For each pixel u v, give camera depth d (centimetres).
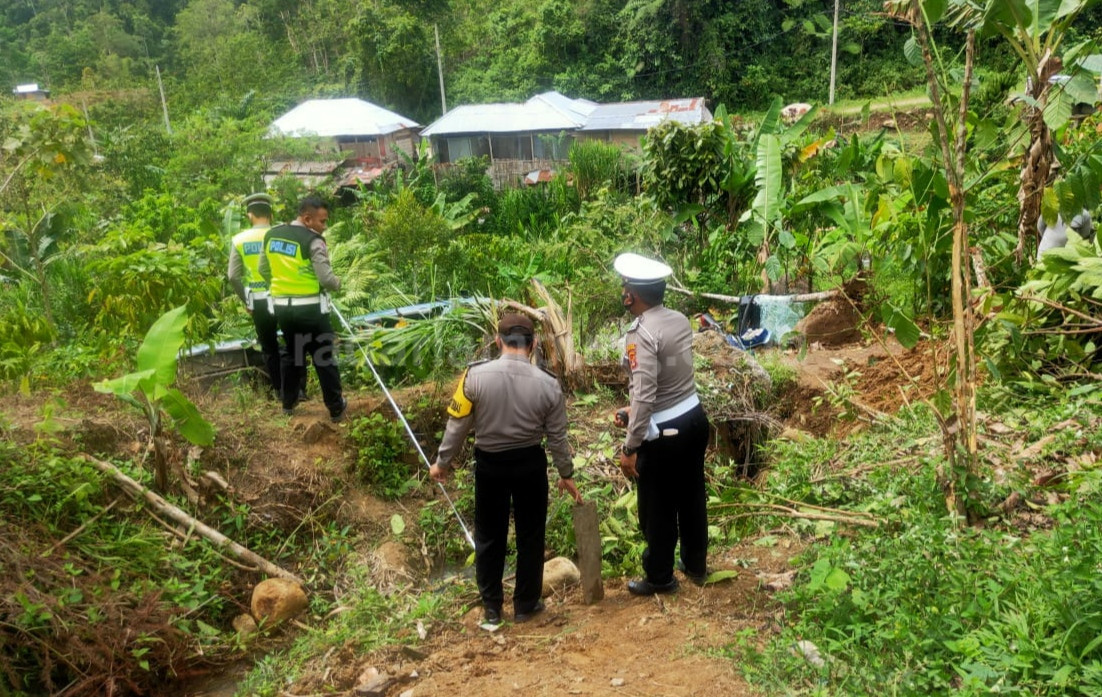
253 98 4572
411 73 4588
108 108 4184
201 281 723
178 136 2592
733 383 705
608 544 547
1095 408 529
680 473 403
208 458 573
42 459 507
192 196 2106
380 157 3366
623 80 4284
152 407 518
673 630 388
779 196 1066
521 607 427
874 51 4072
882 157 725
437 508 620
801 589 388
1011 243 732
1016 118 554
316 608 516
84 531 488
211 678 458
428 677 376
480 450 399
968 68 404
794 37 4209
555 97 3534
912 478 471
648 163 1241
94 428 560
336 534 576
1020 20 480
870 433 599
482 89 4512
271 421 636
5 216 872
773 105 1231
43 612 414
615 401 715
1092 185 548
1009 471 451
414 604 471
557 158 3288
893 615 339
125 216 1620
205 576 500
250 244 634
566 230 1363
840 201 1077
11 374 618
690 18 4162
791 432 650
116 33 5862
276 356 661
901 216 748
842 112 3067
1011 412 555
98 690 420
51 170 739
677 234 1249
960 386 427
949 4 479
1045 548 351
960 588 341
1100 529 346
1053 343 589
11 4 6669
